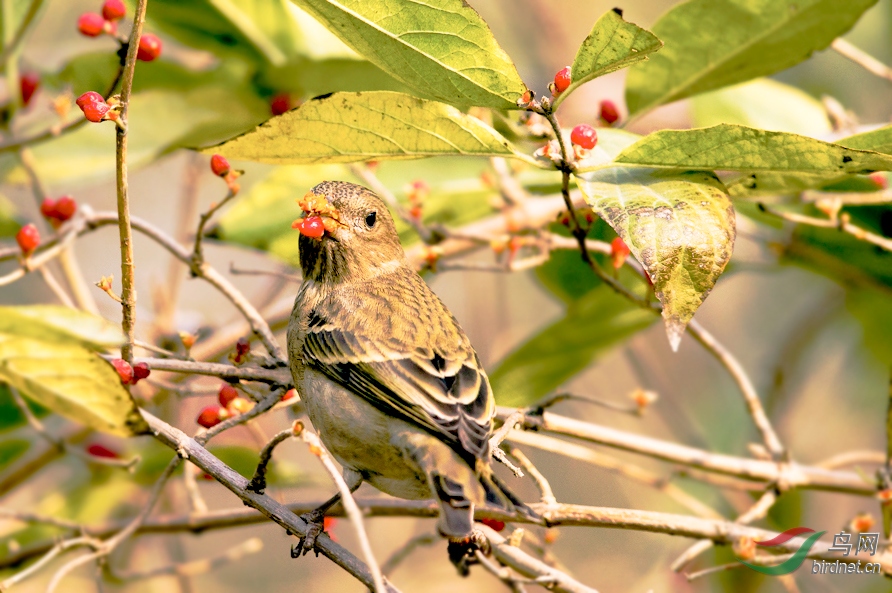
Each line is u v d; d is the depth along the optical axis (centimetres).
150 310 1384
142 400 1101
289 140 785
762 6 935
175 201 1653
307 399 875
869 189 1076
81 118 1019
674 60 990
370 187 1182
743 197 899
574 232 908
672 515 873
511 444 935
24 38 1132
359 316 887
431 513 951
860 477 1020
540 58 1580
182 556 1373
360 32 741
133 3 1191
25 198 1548
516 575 916
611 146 813
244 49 1196
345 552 773
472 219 1280
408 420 817
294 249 1133
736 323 1535
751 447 1043
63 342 691
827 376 1520
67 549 902
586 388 1488
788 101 1229
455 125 761
